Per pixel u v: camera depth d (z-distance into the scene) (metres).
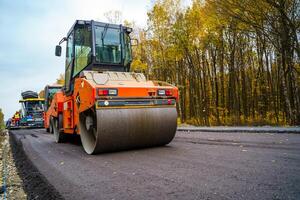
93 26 8.21
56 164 5.79
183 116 27.05
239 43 22.41
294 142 7.10
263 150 5.88
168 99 7.16
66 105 9.43
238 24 18.30
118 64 8.43
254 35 20.73
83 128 7.24
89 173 4.62
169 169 4.43
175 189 3.32
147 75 26.38
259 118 18.69
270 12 15.79
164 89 7.09
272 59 22.97
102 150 6.53
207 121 21.73
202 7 19.97
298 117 15.98
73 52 8.95
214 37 21.19
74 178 4.34
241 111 24.52
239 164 4.47
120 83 7.04
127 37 8.79
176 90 7.32
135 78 7.59
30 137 15.74
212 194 3.04
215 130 13.13
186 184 3.49
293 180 3.38
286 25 15.43
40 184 4.19
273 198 2.80
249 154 5.42
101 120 6.16
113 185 3.73
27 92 31.31
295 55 16.36
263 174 3.74
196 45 21.95
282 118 18.66
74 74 8.92
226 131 12.45
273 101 21.97
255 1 15.34
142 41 24.98
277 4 14.79
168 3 22.72
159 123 6.90
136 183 3.73
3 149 10.95
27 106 30.42
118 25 8.62
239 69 24.08
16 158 7.80
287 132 10.20
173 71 27.12
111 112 6.29
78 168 5.13
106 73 7.36
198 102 25.41
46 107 20.02
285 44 15.86
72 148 8.75
